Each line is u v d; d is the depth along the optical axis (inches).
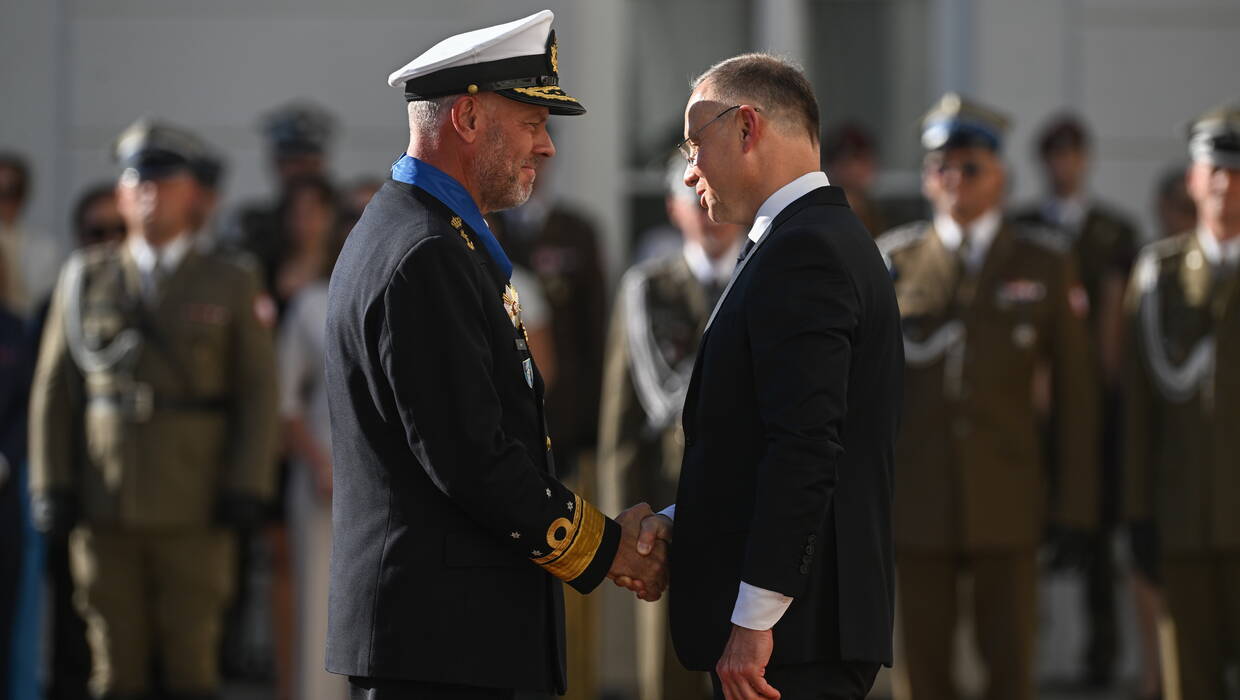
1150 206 1077.1
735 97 505.4
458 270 481.1
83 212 922.1
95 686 820.0
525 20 511.8
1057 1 1072.2
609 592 934.4
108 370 814.5
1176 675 783.1
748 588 471.5
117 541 814.5
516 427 498.6
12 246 925.8
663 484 813.9
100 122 1073.5
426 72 500.7
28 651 816.3
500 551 494.0
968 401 796.0
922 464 798.5
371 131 1077.8
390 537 488.4
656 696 810.8
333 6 1077.1
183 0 1077.1
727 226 814.5
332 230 861.2
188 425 816.3
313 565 844.0
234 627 1009.5
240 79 1077.1
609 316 1063.0
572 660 885.8
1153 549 796.0
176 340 818.8
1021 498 795.4
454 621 486.3
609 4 1082.7
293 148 997.8
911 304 812.0
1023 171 1069.1
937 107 828.6
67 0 1074.1
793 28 1105.4
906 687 811.4
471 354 477.4
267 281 949.2
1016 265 808.3
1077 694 983.0
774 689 475.5
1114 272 989.2
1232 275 773.3
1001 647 798.5
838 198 502.3
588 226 968.9
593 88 1082.1
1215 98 1072.8
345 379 493.4
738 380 490.6
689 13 1099.3
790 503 466.0
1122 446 809.5
